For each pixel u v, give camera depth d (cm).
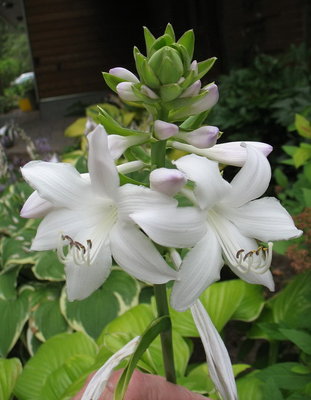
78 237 17
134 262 16
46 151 76
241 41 136
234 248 17
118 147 17
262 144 18
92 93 188
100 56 186
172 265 19
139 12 184
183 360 33
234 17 136
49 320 44
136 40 186
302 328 35
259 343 54
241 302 41
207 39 142
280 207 17
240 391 31
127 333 33
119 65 188
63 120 178
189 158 16
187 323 37
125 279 45
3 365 34
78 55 185
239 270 17
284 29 128
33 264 51
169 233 15
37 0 179
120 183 17
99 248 17
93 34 183
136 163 19
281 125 77
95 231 17
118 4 182
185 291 16
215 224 17
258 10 131
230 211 18
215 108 82
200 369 33
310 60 99
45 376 34
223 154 18
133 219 15
